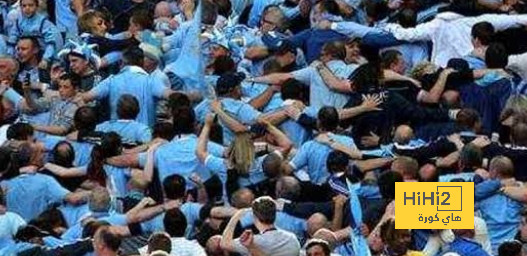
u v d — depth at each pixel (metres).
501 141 38.97
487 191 35.69
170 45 41.41
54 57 42.50
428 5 42.25
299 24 42.88
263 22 42.09
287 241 33.16
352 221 34.84
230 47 41.44
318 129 37.31
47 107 39.97
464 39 41.44
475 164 36.19
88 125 38.09
